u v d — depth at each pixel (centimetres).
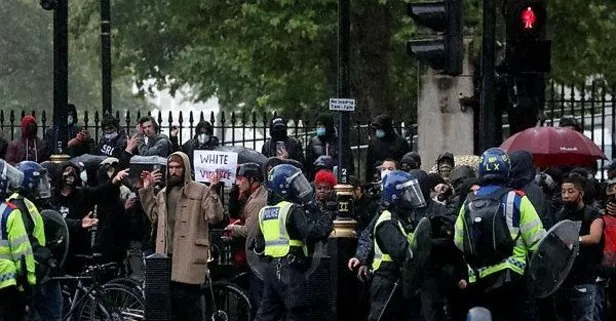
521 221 1244
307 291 1466
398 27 3241
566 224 1248
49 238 1573
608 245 1502
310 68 3294
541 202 1380
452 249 1327
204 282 1591
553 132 1759
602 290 1494
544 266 1248
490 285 1251
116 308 1600
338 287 1616
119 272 1747
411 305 1408
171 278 1573
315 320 1559
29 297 1482
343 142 1655
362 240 1490
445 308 1356
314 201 1483
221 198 1698
